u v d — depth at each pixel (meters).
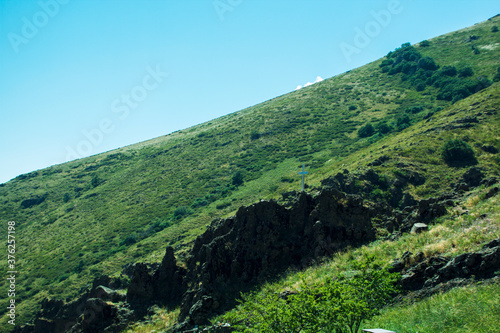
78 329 30.27
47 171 173.62
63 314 39.25
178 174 125.25
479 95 77.06
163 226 85.81
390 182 52.12
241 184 101.19
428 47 181.50
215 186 107.06
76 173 162.62
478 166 51.03
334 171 70.19
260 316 14.86
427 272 18.09
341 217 28.55
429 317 14.79
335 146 108.19
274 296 16.16
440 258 18.22
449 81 130.75
